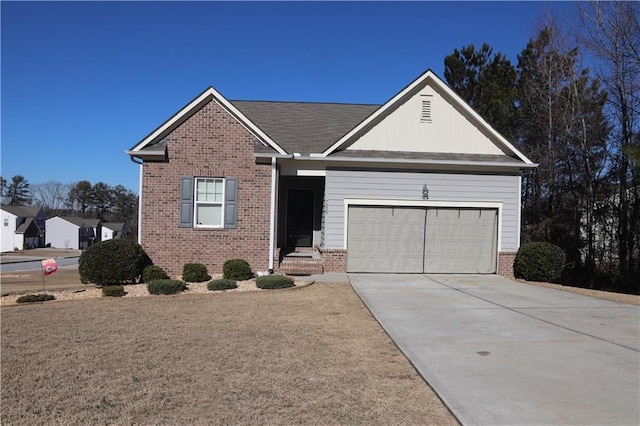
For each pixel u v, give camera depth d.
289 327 8.31
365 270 15.62
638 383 5.52
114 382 5.54
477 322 8.72
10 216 75.00
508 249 15.92
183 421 4.50
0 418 4.57
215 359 6.43
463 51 26.58
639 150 15.77
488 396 5.09
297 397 5.10
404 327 8.24
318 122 19.00
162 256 14.71
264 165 14.92
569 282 22.42
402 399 5.07
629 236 20.16
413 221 15.77
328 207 15.57
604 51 20.41
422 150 16.16
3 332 7.94
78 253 67.06
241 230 14.86
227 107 14.84
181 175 14.77
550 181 23.89
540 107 24.56
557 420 4.50
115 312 9.63
